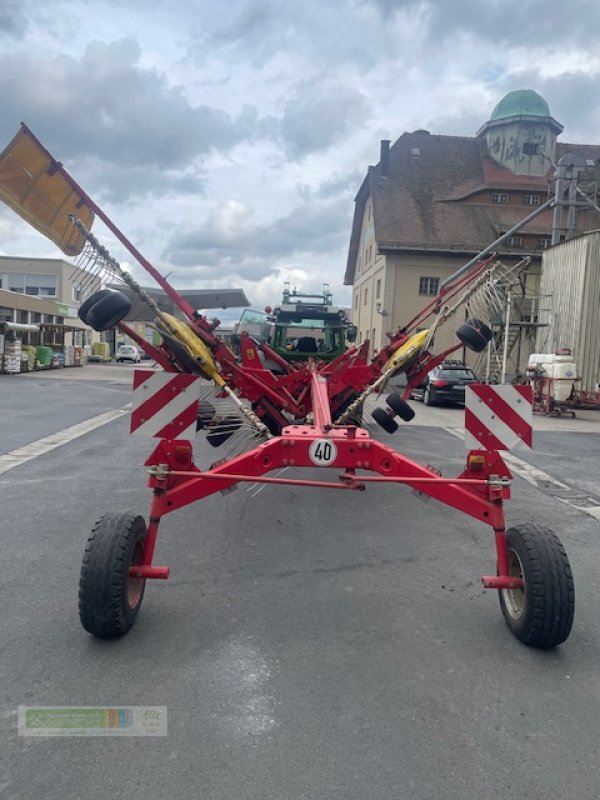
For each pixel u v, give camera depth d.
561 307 22.33
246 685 3.16
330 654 3.50
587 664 3.46
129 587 3.71
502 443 3.89
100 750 2.64
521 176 40.81
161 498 3.77
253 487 7.45
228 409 6.07
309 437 3.91
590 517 6.60
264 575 4.68
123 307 4.60
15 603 4.05
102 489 7.12
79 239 5.07
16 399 17.44
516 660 3.48
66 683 3.13
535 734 2.82
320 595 4.34
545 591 3.45
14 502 6.50
